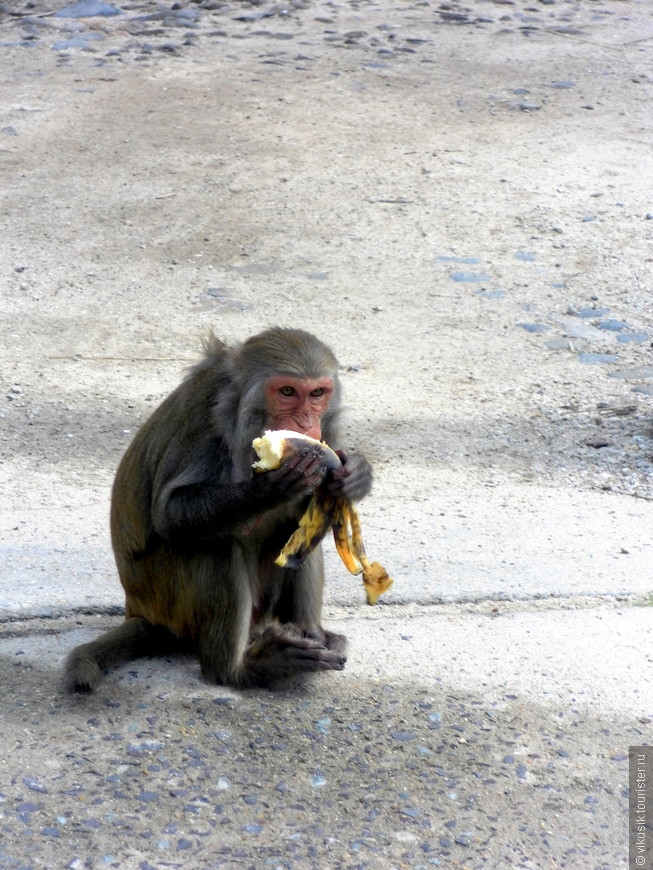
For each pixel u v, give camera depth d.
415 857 7.25
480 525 12.00
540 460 13.80
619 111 26.81
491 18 34.31
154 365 15.94
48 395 14.88
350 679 9.26
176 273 19.00
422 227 20.89
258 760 8.12
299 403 8.43
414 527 11.89
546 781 8.09
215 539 8.75
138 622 9.45
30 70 28.28
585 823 7.69
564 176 23.14
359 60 29.56
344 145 24.25
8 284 18.39
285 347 8.46
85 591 10.34
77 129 24.75
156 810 7.51
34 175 22.58
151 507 8.91
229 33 31.72
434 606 10.47
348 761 8.18
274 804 7.66
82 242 20.00
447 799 7.83
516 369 16.27
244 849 7.21
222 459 8.66
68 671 8.73
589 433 14.52
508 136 25.08
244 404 8.49
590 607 10.52
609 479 13.38
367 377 15.85
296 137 24.55
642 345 17.00
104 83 27.41
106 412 14.52
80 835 7.23
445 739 8.50
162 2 34.78
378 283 18.88
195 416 8.66
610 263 19.66
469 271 19.36
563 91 27.95
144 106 26.03
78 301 17.94
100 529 11.55
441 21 33.75
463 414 14.93
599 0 37.03
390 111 26.19
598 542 11.70
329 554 11.46
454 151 24.16
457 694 9.10
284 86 27.41
